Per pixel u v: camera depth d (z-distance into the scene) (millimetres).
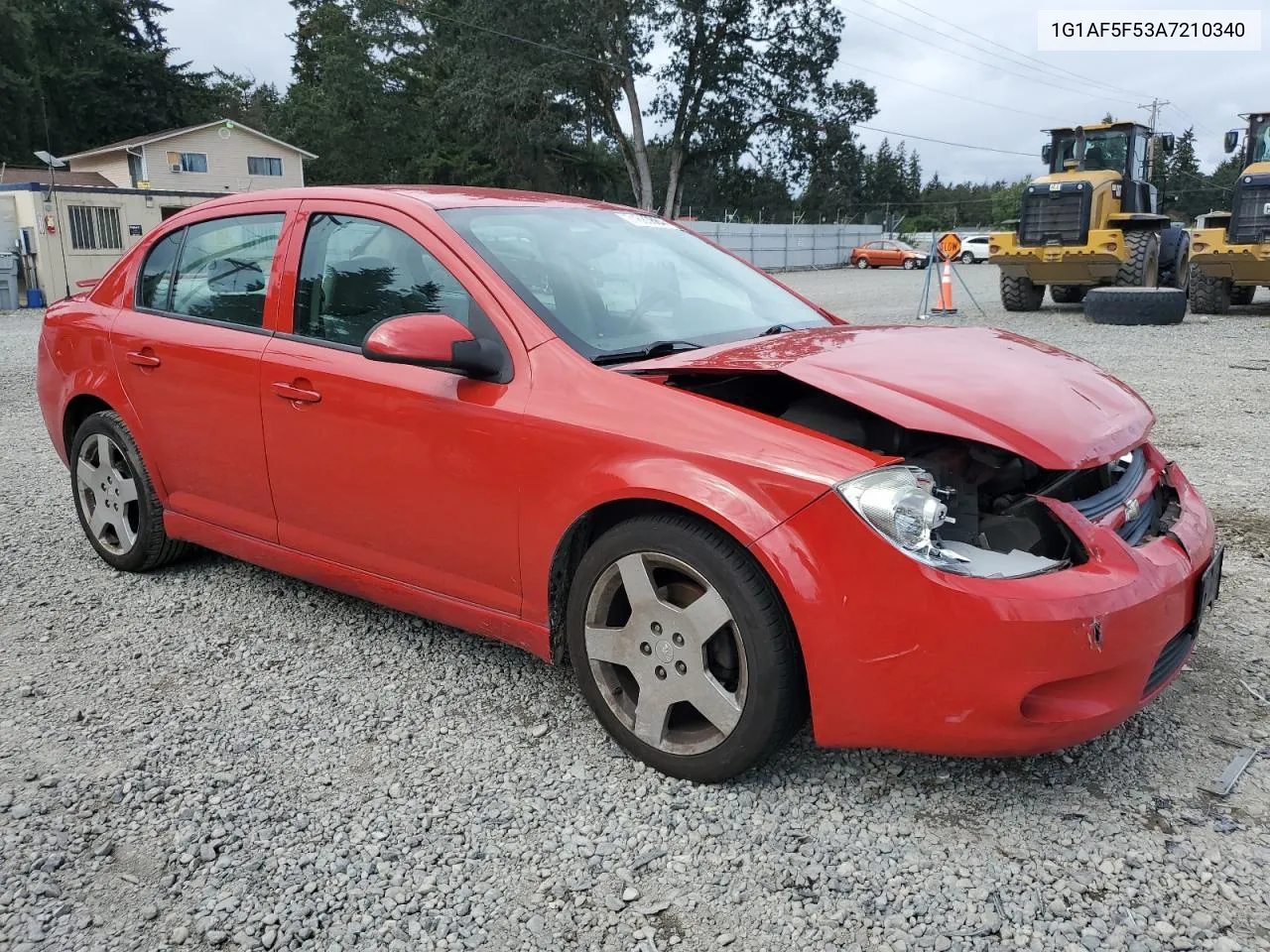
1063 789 2686
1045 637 2281
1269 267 14578
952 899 2273
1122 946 2117
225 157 39188
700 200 49438
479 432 2965
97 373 4234
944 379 2693
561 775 2801
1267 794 2645
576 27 39750
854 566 2379
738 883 2350
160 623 3881
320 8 52531
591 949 2150
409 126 52125
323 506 3467
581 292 3229
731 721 2596
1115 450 2596
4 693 3311
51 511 5426
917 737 2410
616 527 2742
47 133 49031
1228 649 3496
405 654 3598
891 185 91375
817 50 43406
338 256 3471
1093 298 14250
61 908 2273
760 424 2582
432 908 2277
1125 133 16562
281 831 2561
